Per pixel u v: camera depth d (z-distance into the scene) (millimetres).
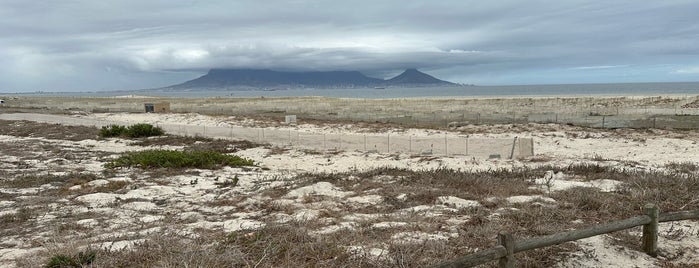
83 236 6473
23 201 9070
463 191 8758
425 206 7754
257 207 8250
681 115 25406
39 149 18875
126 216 7832
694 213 5906
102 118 36688
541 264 5172
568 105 42656
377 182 9922
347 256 5309
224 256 5230
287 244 5699
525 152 15578
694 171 11227
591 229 5023
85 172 12703
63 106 57844
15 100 87375
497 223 6457
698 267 5309
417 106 46250
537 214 6797
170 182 11195
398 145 17484
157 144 21188
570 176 10133
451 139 16625
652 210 5492
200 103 64250
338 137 18688
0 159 15633
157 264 5094
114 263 5184
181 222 7309
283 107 47031
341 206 8031
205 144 20219
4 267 5285
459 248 5523
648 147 17375
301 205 8156
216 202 8844
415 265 5035
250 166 14594
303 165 15438
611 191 8391
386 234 6102
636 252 5590
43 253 5672
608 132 21125
